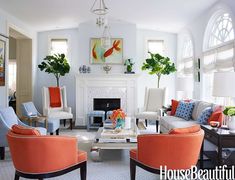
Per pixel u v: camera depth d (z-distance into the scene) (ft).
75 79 25.63
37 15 20.26
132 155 9.75
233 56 14.75
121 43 25.16
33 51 25.29
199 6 17.90
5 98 18.37
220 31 17.25
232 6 14.70
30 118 16.74
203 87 19.48
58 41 26.55
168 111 20.43
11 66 28.32
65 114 21.97
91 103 24.62
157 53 25.23
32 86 25.05
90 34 25.05
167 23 23.35
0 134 13.38
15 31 21.12
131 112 24.57
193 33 21.86
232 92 10.91
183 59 25.12
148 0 17.62
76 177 11.21
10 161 13.47
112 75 24.31
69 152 9.06
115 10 20.21
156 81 26.96
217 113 12.91
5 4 17.08
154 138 8.73
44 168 8.65
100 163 13.20
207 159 12.99
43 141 8.45
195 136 8.67
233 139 10.42
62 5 18.37
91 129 22.57
